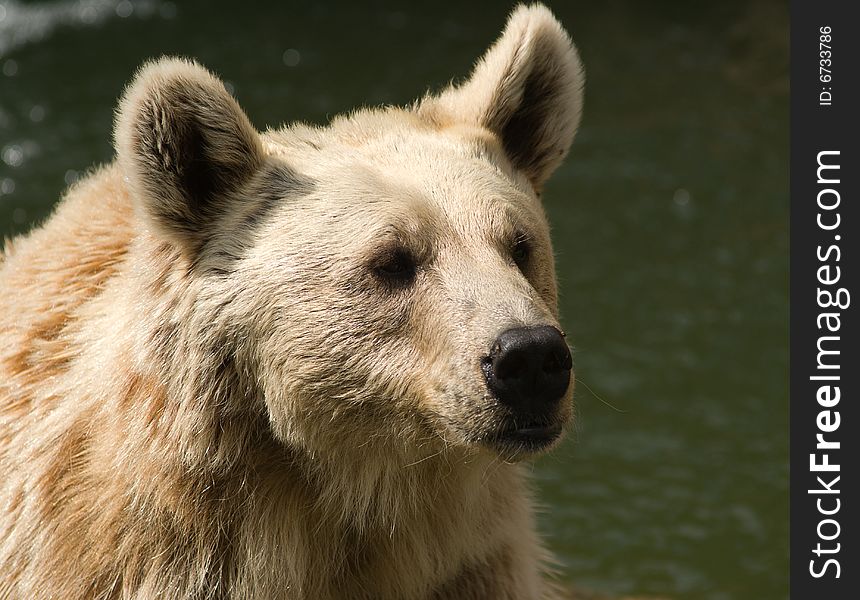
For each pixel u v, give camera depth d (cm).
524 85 1010
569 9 3819
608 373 2144
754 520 1766
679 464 1902
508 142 1027
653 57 3497
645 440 1966
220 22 3656
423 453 891
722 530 1745
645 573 1647
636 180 2870
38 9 3641
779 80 3319
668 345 2230
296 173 914
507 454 831
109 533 876
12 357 964
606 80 3384
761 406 2042
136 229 953
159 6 3753
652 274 2478
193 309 880
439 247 871
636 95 3294
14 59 3328
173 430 873
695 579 1634
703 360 2181
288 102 3141
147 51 3425
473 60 3447
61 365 944
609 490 1844
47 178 2633
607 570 1652
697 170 2909
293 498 900
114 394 887
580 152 3006
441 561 932
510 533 962
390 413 875
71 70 3269
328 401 874
